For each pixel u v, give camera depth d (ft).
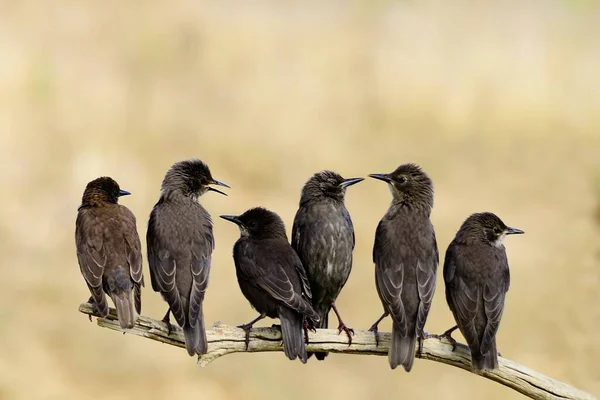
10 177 68.90
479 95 82.02
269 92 81.51
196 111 77.71
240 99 80.18
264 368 52.75
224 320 55.72
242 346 34.17
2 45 81.76
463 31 92.07
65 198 67.62
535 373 33.96
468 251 35.65
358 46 87.92
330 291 37.91
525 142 79.56
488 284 35.01
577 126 81.56
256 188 71.41
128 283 33.50
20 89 77.20
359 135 78.23
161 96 79.10
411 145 78.28
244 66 84.74
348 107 80.94
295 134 76.59
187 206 35.76
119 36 85.10
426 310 35.09
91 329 54.44
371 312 57.36
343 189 37.88
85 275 33.53
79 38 84.43
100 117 76.13
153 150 73.56
